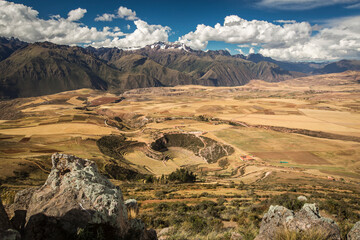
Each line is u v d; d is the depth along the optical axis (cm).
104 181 929
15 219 768
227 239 1194
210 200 2948
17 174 6356
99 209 720
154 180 6569
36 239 646
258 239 899
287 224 855
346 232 992
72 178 836
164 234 1337
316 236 758
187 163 13738
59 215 698
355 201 2759
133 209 1122
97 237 659
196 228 1423
